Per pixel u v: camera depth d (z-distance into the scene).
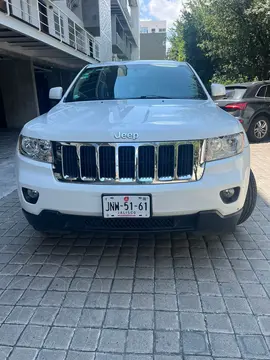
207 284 2.22
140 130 2.10
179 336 1.77
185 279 2.29
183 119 2.30
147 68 3.64
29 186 2.27
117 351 1.68
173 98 3.15
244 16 12.39
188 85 3.36
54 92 3.68
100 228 2.26
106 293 2.15
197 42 19.06
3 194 4.29
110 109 2.65
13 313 1.97
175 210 2.13
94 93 3.32
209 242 2.81
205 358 1.63
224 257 2.57
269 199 3.90
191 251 2.67
